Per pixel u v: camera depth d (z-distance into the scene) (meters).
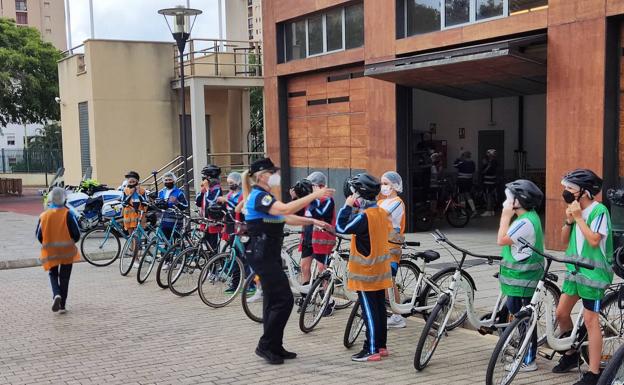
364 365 5.85
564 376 5.42
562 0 10.34
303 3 16.16
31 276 10.98
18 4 78.44
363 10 14.62
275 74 17.33
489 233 13.78
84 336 6.97
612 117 9.99
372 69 12.59
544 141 17.66
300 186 7.43
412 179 14.24
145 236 10.60
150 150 22.84
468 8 12.20
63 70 24.61
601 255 4.91
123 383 5.46
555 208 10.64
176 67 23.16
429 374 5.57
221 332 7.09
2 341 6.80
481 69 11.64
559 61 10.46
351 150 15.38
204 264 8.66
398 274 7.09
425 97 17.56
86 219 15.02
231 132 25.17
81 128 23.19
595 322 4.94
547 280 5.25
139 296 9.02
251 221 5.96
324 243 7.44
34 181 39.38
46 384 5.46
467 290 5.89
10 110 29.53
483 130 18.53
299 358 6.09
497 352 4.86
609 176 10.01
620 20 9.88
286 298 5.94
